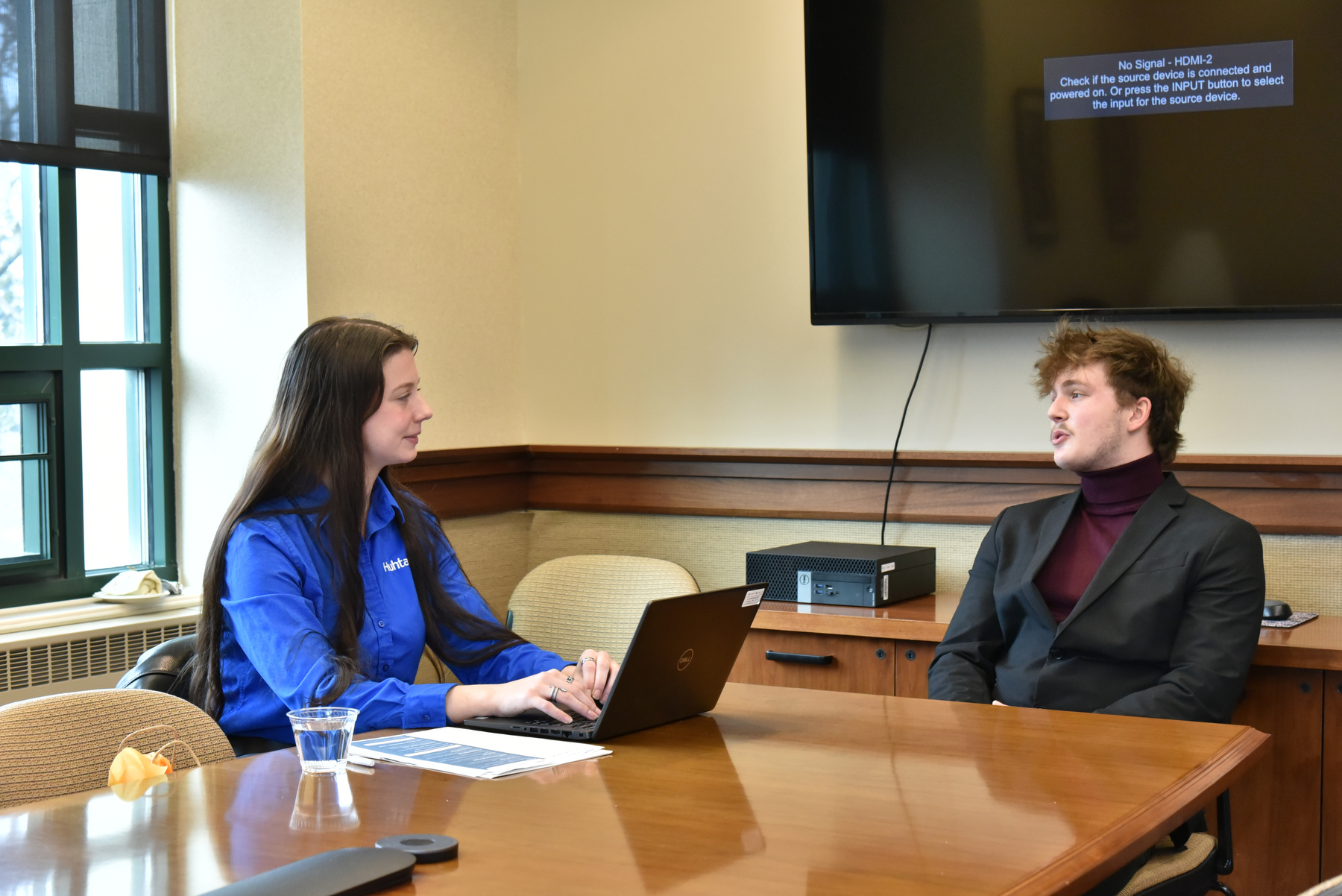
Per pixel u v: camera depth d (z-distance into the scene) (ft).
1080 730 5.58
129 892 3.51
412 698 5.86
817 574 9.65
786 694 6.45
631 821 4.19
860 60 10.27
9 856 3.84
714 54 11.31
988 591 7.90
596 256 11.89
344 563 6.65
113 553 10.14
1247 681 7.93
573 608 9.30
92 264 9.90
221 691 6.66
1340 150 9.00
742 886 3.55
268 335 9.96
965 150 10.02
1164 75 9.41
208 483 10.26
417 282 10.92
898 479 10.61
